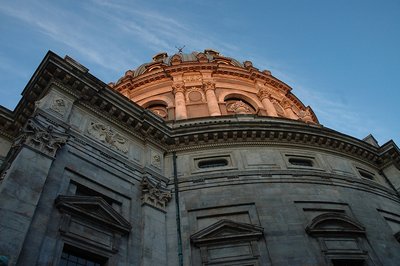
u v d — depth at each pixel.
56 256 13.59
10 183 13.73
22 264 12.41
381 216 21.86
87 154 17.97
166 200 19.77
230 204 19.97
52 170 15.80
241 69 37.84
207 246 17.91
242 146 23.67
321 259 17.67
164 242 17.77
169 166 21.98
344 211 20.94
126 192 18.48
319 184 22.11
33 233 13.39
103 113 20.41
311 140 24.86
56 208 14.84
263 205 20.00
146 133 21.91
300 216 19.69
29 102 19.50
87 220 15.52
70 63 19.14
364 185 23.72
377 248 19.22
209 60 41.09
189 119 25.97
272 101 36.91
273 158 23.12
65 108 18.31
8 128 20.20
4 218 12.69
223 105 33.50
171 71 36.56
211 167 22.31
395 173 26.17
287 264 17.20
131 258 16.03
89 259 14.96
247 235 18.06
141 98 35.12
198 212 19.62
